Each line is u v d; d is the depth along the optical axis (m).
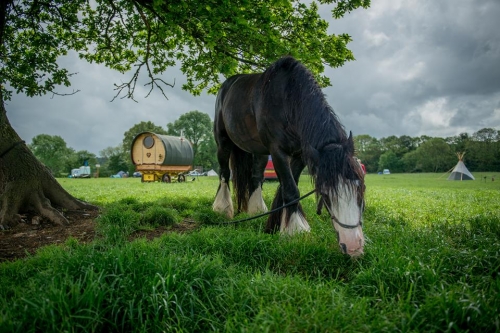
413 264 2.92
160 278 2.56
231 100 5.67
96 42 8.62
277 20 6.10
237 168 6.51
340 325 2.13
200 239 4.14
